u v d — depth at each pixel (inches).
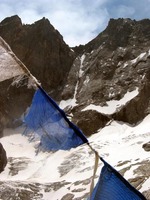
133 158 1453.0
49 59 2908.5
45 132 168.2
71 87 2746.1
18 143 2207.2
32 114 169.5
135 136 1902.1
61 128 169.3
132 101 2309.3
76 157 1734.7
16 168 1802.4
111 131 2158.0
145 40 2920.8
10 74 164.6
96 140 2016.5
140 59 2699.3
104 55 2861.7
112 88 2544.3
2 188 1352.1
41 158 1925.4
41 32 2935.5
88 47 3189.0
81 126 2229.3
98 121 2249.0
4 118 2389.3
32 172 1748.3
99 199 177.8
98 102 2454.5
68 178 1478.8
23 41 2866.6
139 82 2511.1
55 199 1268.5
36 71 2842.0
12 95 2518.5
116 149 1695.4
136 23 3097.9
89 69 2839.6
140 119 2257.6
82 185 1316.4
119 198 177.9
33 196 1314.0
